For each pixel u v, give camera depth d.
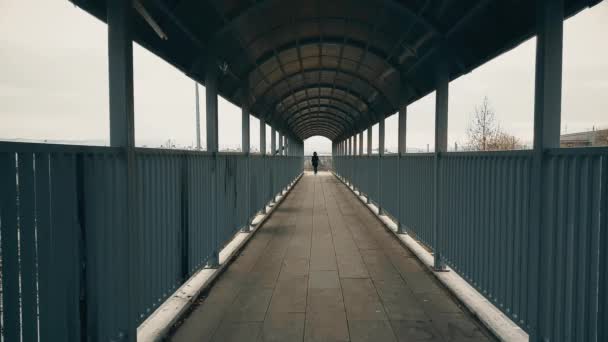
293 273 5.02
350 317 3.62
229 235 5.81
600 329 2.08
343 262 5.54
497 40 4.03
